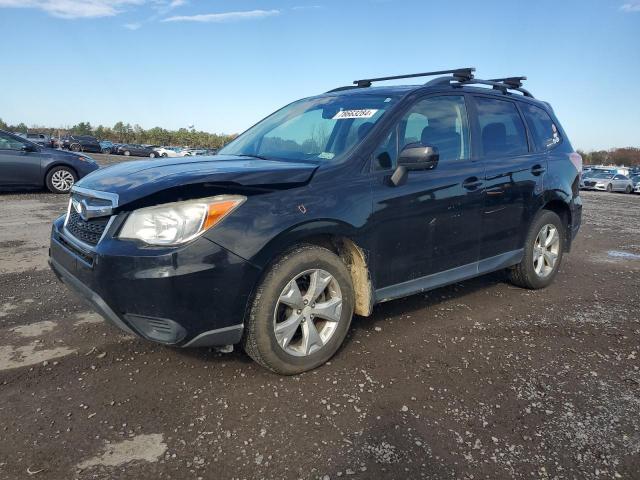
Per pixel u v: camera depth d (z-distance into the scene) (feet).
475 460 7.54
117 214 8.82
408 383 9.76
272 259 9.34
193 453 7.57
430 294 15.40
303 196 9.61
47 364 10.21
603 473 7.34
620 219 38.91
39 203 32.48
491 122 14.44
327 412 8.68
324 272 10.07
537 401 9.25
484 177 13.38
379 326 12.59
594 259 22.12
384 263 11.19
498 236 14.21
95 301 8.96
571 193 16.78
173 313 8.43
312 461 7.43
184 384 9.52
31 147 36.55
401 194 11.21
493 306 14.51
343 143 11.27
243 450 7.65
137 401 8.91
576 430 8.38
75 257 9.40
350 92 13.82
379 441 7.93
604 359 11.14
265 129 14.16
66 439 7.82
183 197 8.55
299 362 9.86
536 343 11.91
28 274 16.47
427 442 7.93
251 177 9.21
